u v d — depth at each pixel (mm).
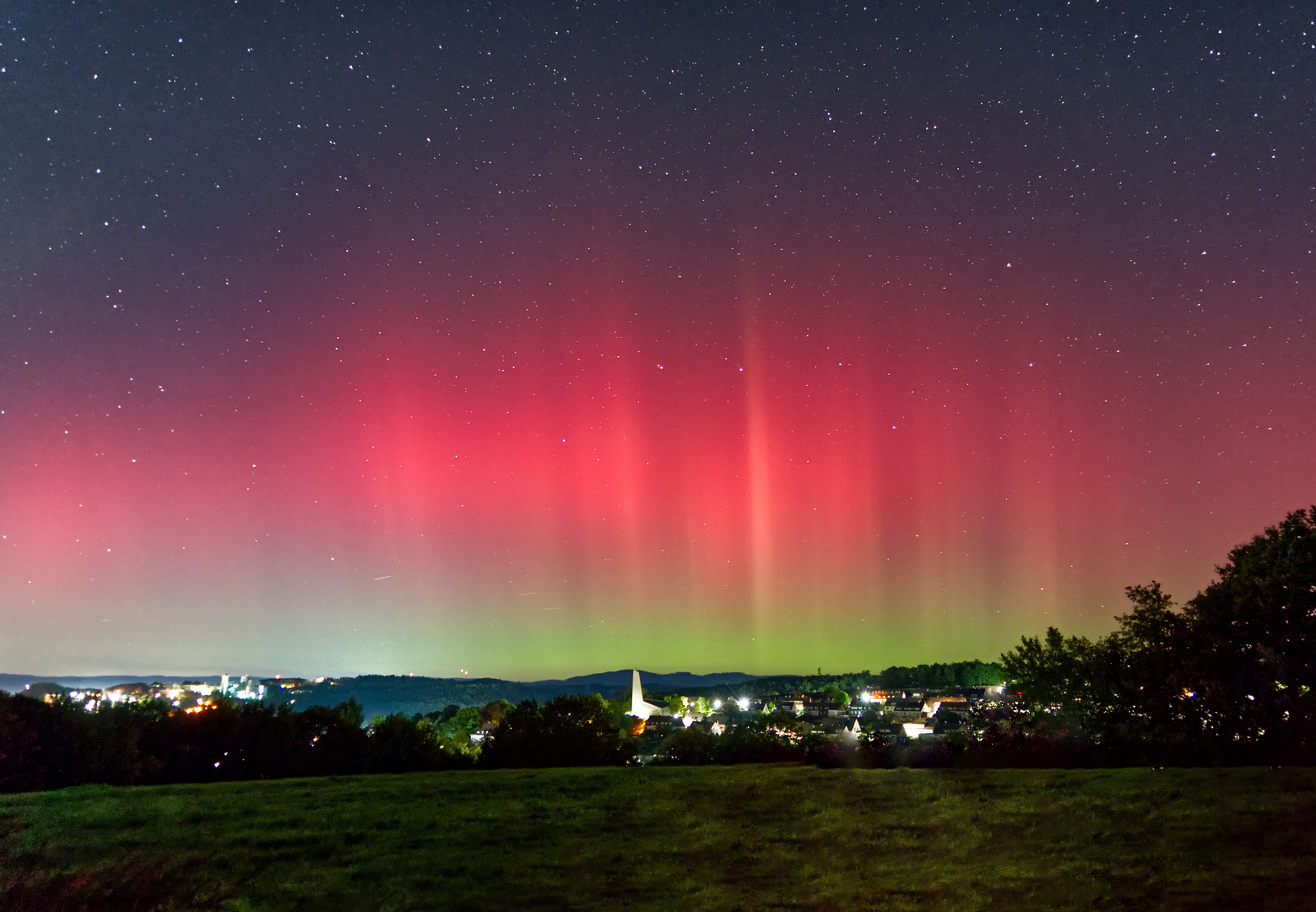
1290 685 20219
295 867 13070
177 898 11695
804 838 14453
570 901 11266
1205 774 18094
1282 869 11047
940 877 11750
